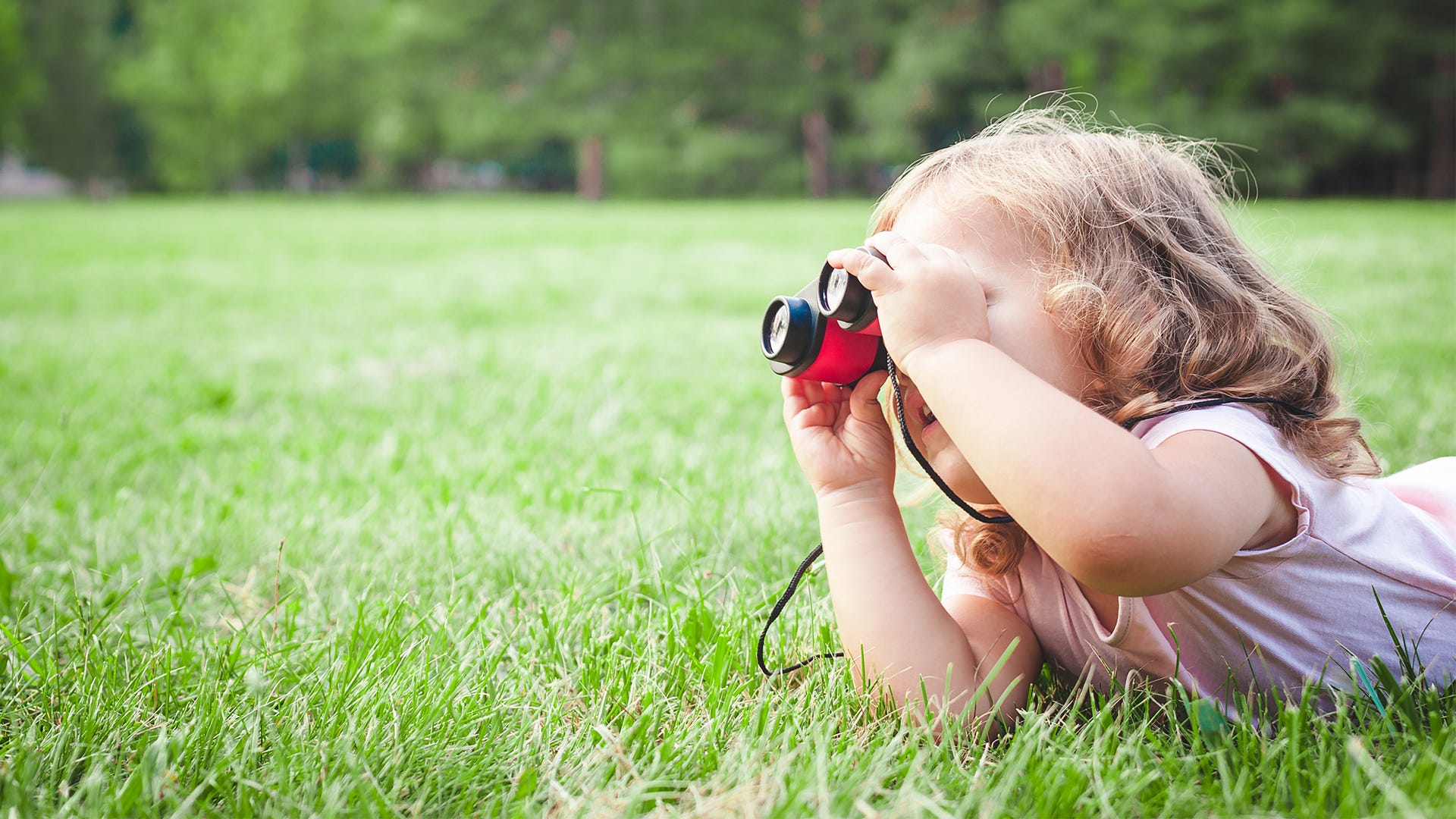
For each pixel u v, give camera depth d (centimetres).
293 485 254
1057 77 2919
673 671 142
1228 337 121
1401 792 100
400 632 156
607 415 320
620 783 112
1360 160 2744
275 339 517
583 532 209
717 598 176
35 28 3778
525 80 3459
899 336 113
